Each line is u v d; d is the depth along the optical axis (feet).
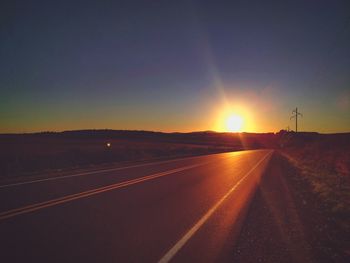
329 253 25.89
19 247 24.47
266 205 45.34
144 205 41.09
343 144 225.35
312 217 39.04
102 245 25.44
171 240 27.32
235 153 228.43
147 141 443.73
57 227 30.01
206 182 66.59
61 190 50.31
